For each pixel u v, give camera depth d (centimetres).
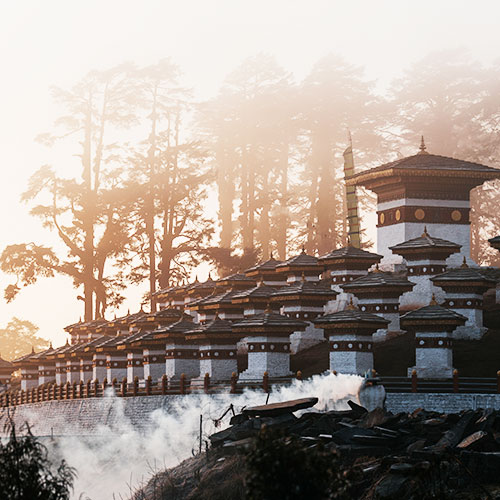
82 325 10488
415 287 7112
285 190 13888
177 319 8206
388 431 4128
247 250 12050
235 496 4125
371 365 5906
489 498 3378
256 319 6412
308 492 2128
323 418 4447
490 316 6919
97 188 12719
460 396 5144
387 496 3488
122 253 12250
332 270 7525
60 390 8262
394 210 8000
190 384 6700
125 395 7106
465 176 7894
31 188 12219
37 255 11994
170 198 12256
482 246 14088
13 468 2502
